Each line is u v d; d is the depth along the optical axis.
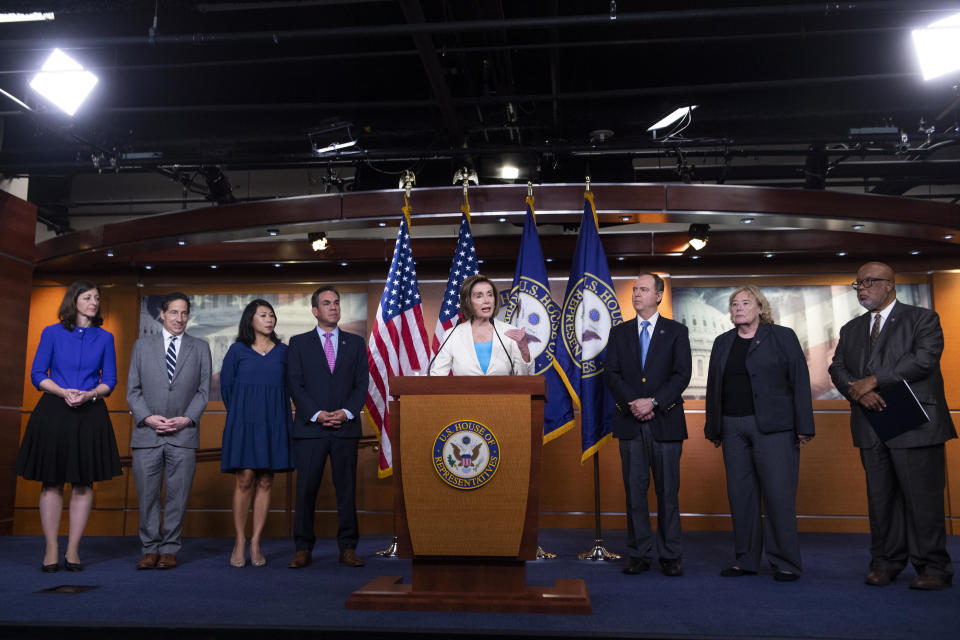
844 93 6.90
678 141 6.93
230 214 6.89
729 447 4.54
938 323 4.23
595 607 3.46
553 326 5.36
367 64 7.32
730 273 8.12
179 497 4.88
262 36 5.11
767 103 6.98
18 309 6.96
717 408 4.60
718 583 4.20
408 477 3.35
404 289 5.59
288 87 7.78
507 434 3.35
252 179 9.50
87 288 4.82
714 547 6.05
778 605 3.53
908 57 6.90
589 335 5.21
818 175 7.53
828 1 4.79
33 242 7.21
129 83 7.58
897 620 3.20
